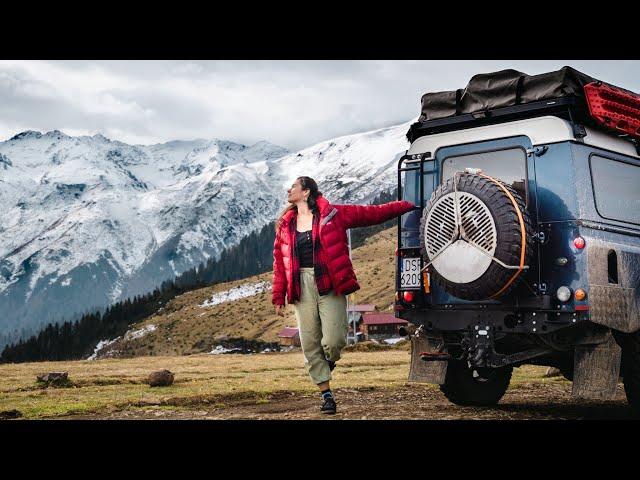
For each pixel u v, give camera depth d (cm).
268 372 1802
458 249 797
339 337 772
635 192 898
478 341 830
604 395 772
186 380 1503
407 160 929
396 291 902
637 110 872
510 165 847
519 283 798
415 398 1068
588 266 779
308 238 771
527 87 848
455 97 900
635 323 833
